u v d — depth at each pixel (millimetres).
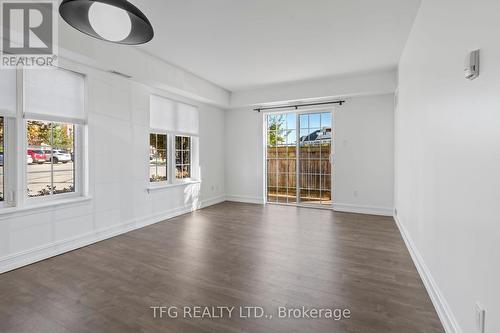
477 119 1400
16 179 2820
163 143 4969
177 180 5305
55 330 1786
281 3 2654
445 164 1886
